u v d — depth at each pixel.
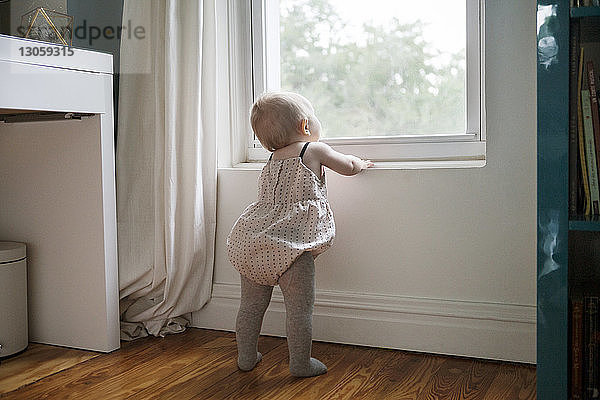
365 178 2.07
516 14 1.85
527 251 1.88
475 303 1.95
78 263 2.12
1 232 2.27
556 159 1.47
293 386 1.76
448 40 2.07
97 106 2.00
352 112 2.23
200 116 2.21
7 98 1.72
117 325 2.12
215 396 1.70
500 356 1.92
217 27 2.30
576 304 1.50
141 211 2.25
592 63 1.46
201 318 2.34
